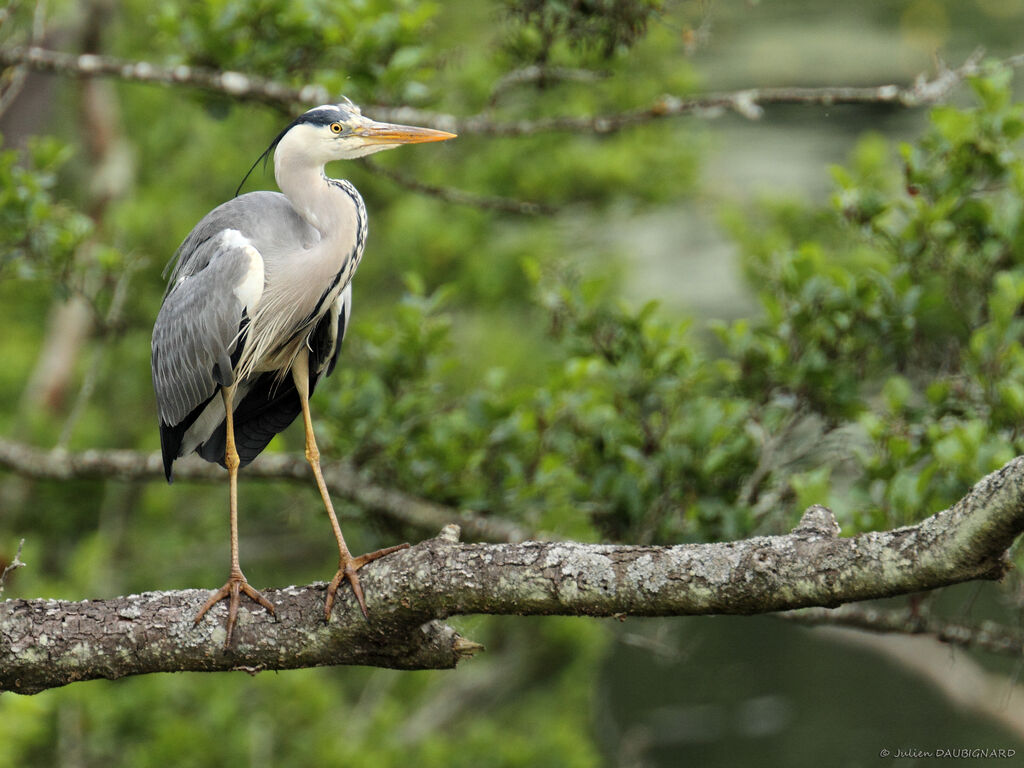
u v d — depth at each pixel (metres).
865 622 9.39
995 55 36.56
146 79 10.84
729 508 9.52
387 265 17.89
